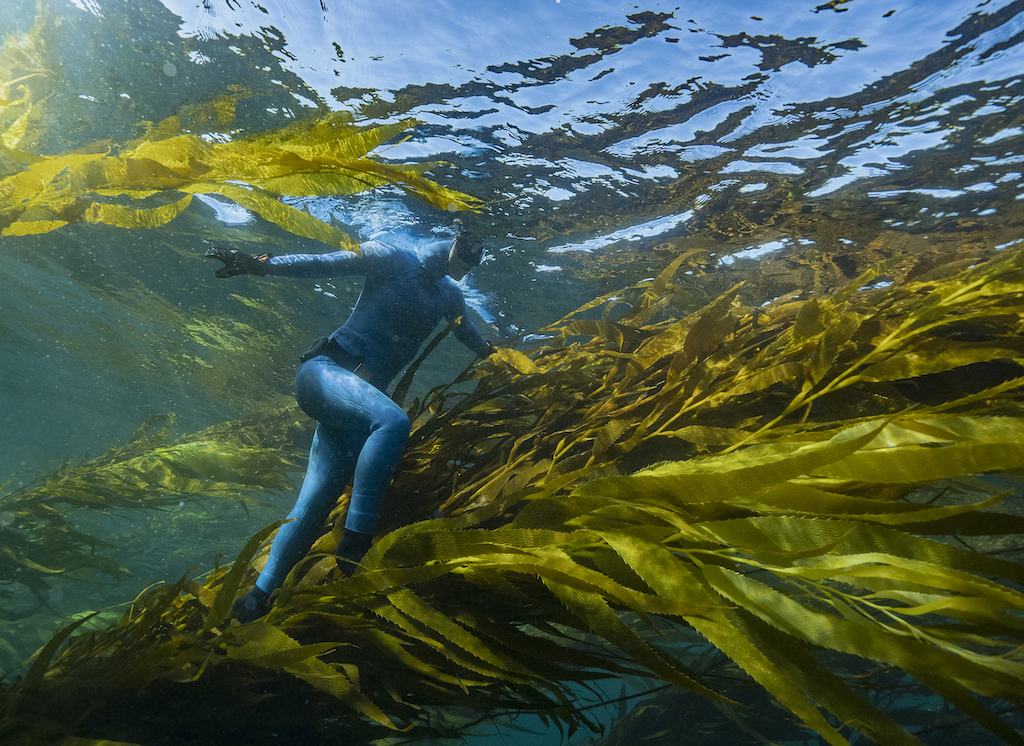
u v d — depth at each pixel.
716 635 1.09
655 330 2.80
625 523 1.39
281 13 4.93
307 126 1.58
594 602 1.24
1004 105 4.72
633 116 5.41
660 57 4.84
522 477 2.14
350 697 1.70
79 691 1.89
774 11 4.35
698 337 2.19
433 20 4.82
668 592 1.17
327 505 2.49
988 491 1.56
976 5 4.09
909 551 1.10
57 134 5.94
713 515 1.33
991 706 5.38
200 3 4.92
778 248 6.89
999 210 5.85
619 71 5.01
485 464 2.72
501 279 8.62
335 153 1.55
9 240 11.09
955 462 1.10
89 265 11.59
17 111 1.66
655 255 7.38
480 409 3.02
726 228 6.67
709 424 2.08
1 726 1.77
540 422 2.63
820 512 1.24
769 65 4.76
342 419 2.56
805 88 4.88
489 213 7.05
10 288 14.14
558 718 1.91
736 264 7.25
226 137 6.04
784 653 1.12
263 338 12.98
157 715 1.92
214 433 6.23
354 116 1.59
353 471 2.58
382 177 1.58
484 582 1.57
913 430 1.26
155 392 19.83
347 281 9.71
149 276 11.45
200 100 5.77
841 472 1.19
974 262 2.11
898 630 1.08
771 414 2.07
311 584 2.27
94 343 16.61
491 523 2.22
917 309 1.68
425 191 1.60
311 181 1.56
